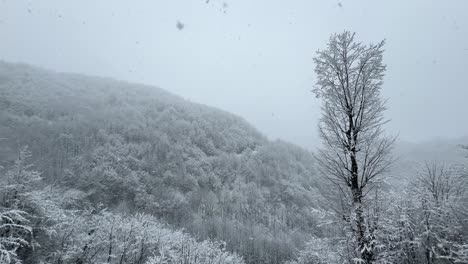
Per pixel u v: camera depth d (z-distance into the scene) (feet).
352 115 25.11
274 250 116.78
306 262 50.72
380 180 24.17
